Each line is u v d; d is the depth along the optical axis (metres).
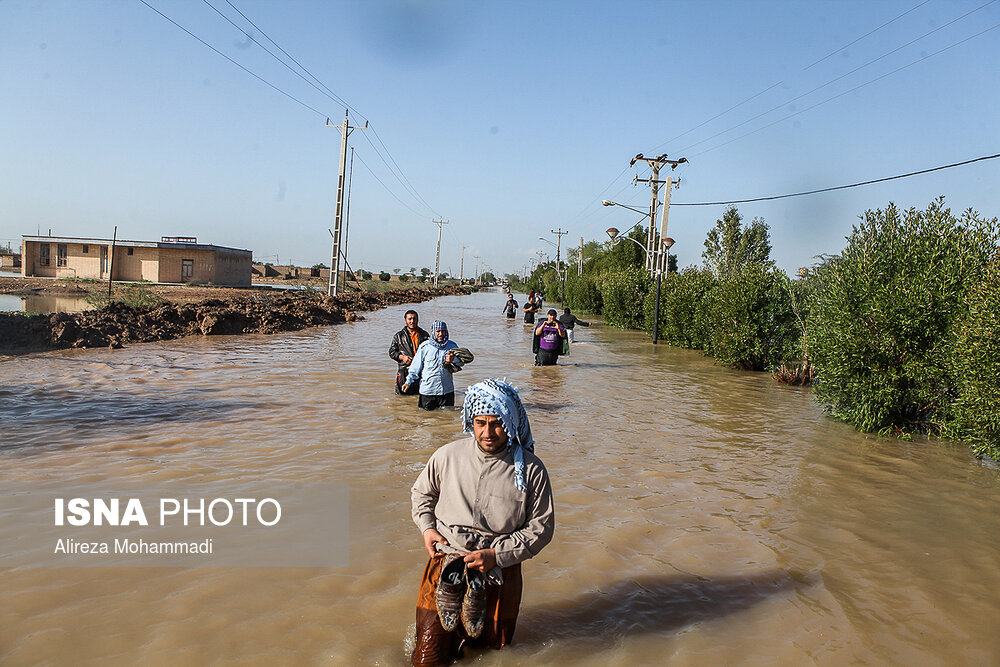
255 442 7.23
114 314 16.17
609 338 24.20
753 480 6.70
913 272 9.12
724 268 21.48
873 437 8.84
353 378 11.62
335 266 36.41
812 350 10.09
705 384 13.12
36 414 8.09
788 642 3.71
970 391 7.68
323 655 3.39
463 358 9.27
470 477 3.47
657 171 34.31
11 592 3.89
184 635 3.52
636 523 5.41
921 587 4.43
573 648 3.58
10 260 63.59
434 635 3.30
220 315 18.44
